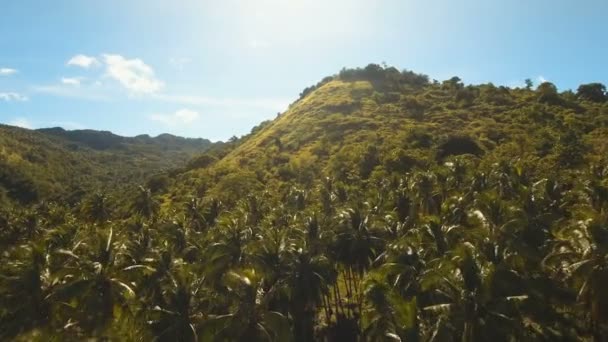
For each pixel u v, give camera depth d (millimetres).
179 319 34531
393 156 108688
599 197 49438
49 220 106625
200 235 70312
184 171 179125
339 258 52969
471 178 72625
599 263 33438
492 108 157750
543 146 108562
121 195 157875
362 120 157625
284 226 67562
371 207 66125
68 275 39812
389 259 42969
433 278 33438
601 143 107062
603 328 38344
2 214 103375
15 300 38344
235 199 112812
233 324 34219
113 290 39469
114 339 36000
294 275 44469
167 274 43938
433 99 179750
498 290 31875
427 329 31484
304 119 176250
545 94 161500
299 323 46938
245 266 45938
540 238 44562
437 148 118938
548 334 34531
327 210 77625
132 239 61750
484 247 38250
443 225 48688
